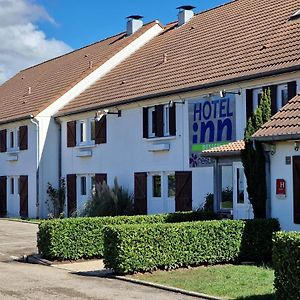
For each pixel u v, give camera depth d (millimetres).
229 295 10891
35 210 32750
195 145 22297
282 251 9617
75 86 32875
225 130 20797
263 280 12148
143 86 26250
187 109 22781
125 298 11000
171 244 14039
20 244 20969
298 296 9234
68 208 31359
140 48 33844
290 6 23609
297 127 13922
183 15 32125
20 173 34719
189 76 23516
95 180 29016
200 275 13094
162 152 24250
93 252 16891
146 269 13797
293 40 20109
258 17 24906
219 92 21062
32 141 33125
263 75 18828
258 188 15047
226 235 14609
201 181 21906
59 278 13664
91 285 12562
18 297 11289
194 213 17828
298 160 14125
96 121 28859
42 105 32906
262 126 15055
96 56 36000
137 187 25750
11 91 42594
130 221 17188
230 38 24734
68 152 31641
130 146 26359
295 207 14188
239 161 17391
